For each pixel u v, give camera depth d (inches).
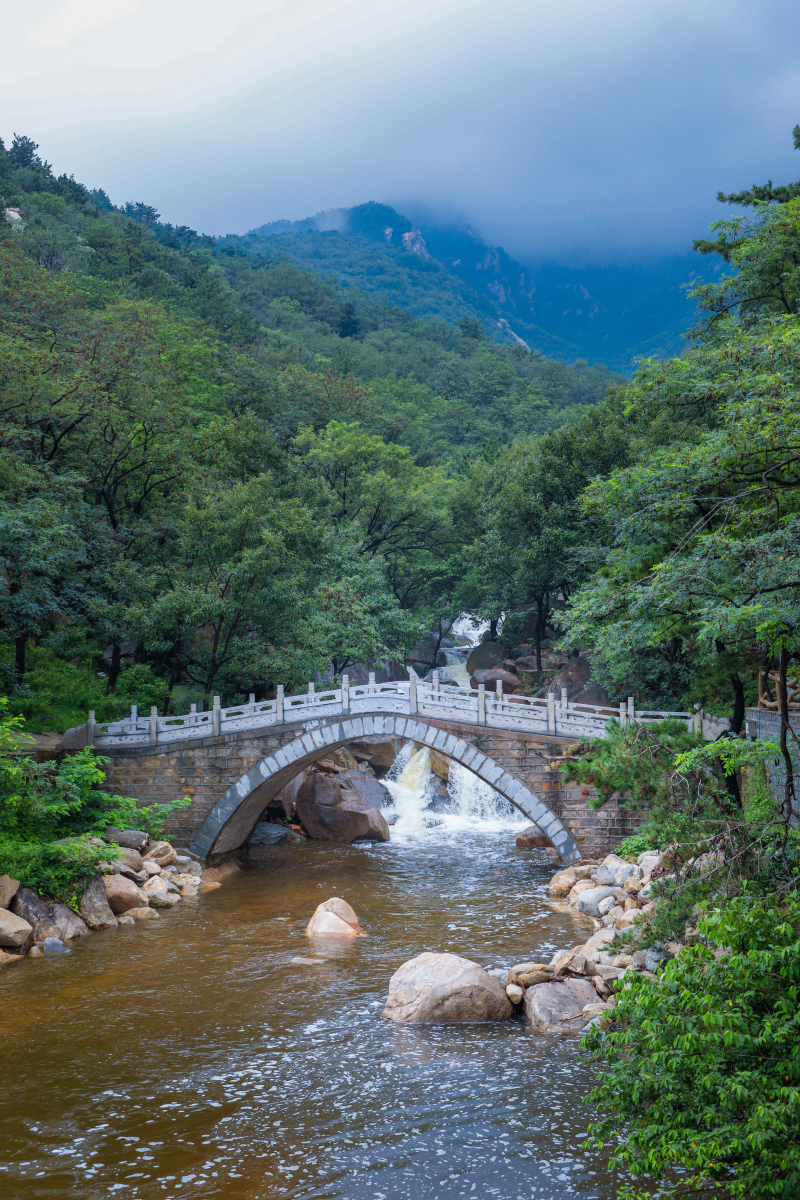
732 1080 295.3
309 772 1344.7
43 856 834.2
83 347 1505.9
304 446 2267.5
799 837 466.9
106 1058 547.2
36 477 1249.4
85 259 3912.4
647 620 623.5
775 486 526.6
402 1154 428.5
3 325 1517.0
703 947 361.4
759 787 675.4
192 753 1072.2
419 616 2148.1
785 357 514.9
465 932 810.2
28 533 1108.5
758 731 741.9
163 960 743.7
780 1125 272.2
